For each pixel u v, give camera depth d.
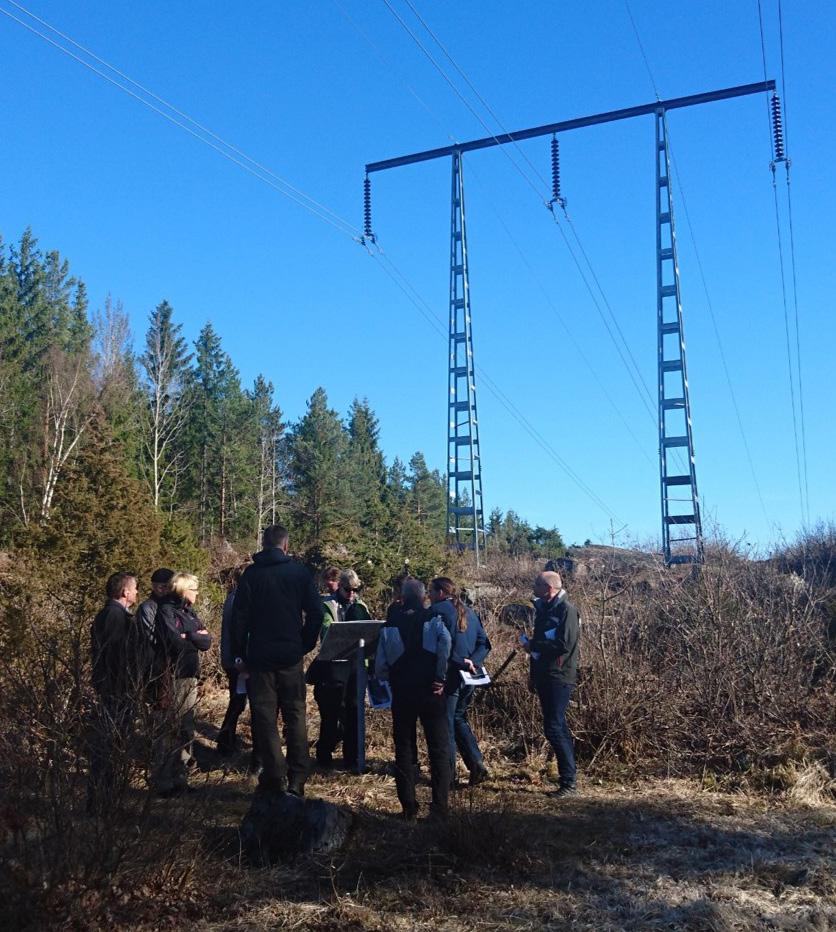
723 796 7.98
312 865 5.94
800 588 10.84
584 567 13.60
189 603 7.65
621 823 7.11
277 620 7.07
